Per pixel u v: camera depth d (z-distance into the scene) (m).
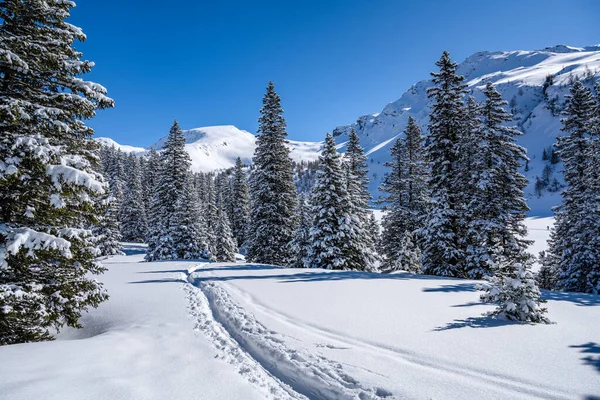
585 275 21.39
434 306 9.85
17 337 8.03
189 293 14.12
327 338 7.31
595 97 24.25
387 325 8.02
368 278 15.53
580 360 5.71
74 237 8.50
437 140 21.62
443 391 4.82
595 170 22.52
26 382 4.99
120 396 4.80
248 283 14.76
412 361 5.92
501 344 6.59
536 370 5.37
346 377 5.48
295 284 14.00
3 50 7.45
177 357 6.78
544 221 88.12
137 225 58.22
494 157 19.92
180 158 38.53
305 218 32.56
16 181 7.57
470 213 19.98
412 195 32.06
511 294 8.38
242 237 57.94
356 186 31.53
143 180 67.19
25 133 8.07
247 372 6.23
